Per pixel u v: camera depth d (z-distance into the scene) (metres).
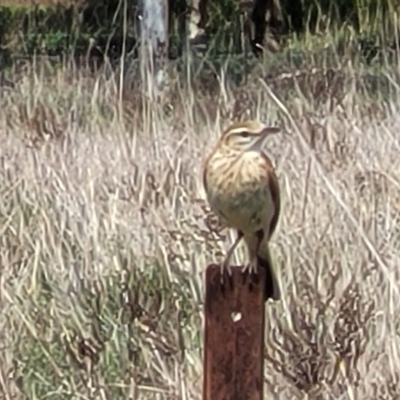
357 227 11.19
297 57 18.55
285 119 15.03
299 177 13.04
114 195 12.70
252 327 6.95
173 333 10.26
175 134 15.07
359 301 9.91
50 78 18.00
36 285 11.40
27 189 13.30
